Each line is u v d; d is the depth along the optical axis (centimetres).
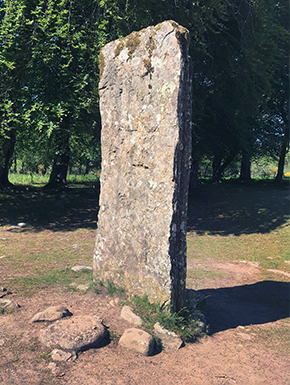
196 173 1745
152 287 392
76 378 270
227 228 1128
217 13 1091
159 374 289
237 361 329
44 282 478
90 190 1838
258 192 1683
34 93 1027
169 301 374
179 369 301
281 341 391
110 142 459
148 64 406
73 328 326
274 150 2020
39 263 598
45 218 1118
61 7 1023
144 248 404
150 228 396
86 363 291
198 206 1459
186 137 390
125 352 315
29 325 340
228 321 446
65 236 887
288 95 1850
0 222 1004
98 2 1023
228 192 1722
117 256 442
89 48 1019
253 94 1302
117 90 450
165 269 378
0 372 266
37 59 993
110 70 460
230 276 664
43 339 310
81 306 401
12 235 858
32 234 888
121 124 443
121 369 289
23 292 430
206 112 1512
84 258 662
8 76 977
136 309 387
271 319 465
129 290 420
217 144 1581
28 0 1005
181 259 392
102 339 327
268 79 1284
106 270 456
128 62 434
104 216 465
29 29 986
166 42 387
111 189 456
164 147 384
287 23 1552
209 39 1273
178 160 379
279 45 1477
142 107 414
